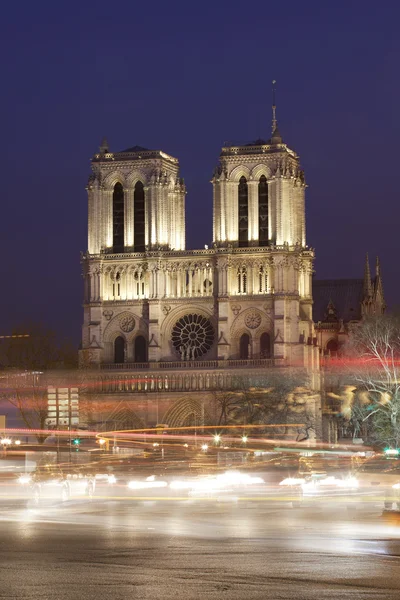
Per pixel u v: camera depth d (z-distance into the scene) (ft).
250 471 375.25
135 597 120.67
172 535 191.21
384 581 132.05
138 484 384.06
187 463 528.22
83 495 336.29
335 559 152.76
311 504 283.38
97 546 172.14
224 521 226.17
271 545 172.04
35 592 124.26
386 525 211.41
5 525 216.95
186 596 121.49
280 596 121.49
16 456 564.71
